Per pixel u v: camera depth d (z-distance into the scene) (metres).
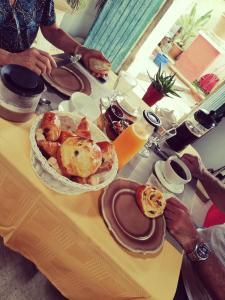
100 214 0.92
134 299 0.89
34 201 0.86
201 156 2.84
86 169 0.78
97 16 3.34
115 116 1.17
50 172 0.77
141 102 1.62
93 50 1.50
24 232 1.02
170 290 0.88
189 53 6.17
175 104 4.94
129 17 3.21
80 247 0.88
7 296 1.36
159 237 1.00
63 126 0.91
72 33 3.54
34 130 0.81
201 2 6.01
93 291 1.03
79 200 0.90
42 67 1.13
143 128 1.03
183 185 1.35
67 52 1.53
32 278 1.47
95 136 0.98
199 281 1.27
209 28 6.47
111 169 0.88
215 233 1.34
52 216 0.86
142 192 1.03
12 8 1.31
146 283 0.85
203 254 1.09
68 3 2.79
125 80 1.52
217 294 1.11
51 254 1.03
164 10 3.14
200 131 1.53
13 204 0.93
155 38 3.39
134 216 0.99
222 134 2.66
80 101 1.16
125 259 0.86
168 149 1.55
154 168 1.25
